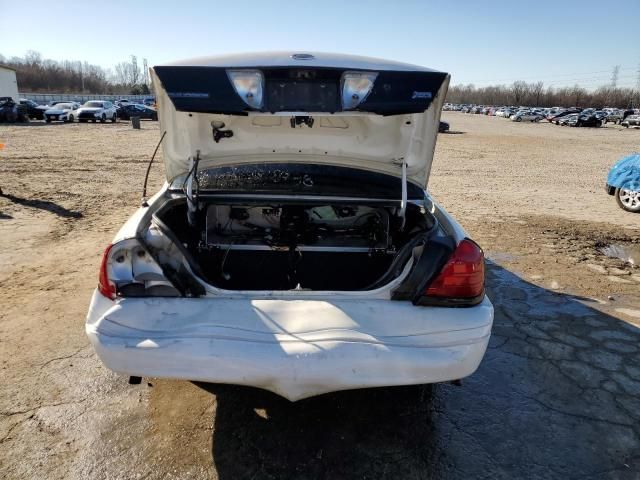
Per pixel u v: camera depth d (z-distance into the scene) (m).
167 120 2.63
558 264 5.05
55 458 2.17
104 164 12.12
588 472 2.18
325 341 1.96
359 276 2.90
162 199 2.73
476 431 2.44
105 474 2.10
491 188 10.12
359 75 2.13
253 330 1.99
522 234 6.24
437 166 14.07
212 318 2.02
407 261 2.22
